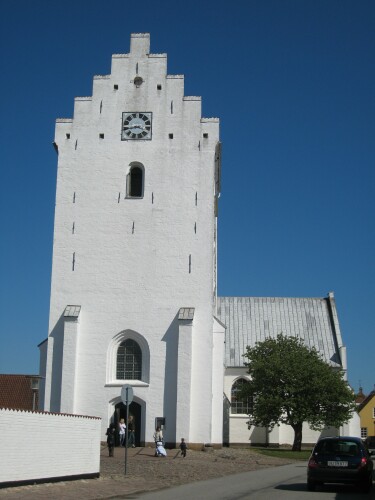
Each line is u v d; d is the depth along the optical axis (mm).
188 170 55031
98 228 54406
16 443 24750
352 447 26938
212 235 54062
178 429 50844
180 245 54000
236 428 73812
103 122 56062
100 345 52844
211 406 51531
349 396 63094
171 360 52375
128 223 54438
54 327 53281
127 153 55500
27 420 25547
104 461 40781
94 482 29094
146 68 56719
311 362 64062
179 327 52094
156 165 55219
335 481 26219
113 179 55156
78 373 52438
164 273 53625
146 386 52062
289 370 63062
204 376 51875
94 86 56594
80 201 54875
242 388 66125
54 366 52750
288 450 64625
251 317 83000
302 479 32500
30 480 25625
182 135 55531
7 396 74625
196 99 56000
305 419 61875
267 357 65125
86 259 54031
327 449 26969
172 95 56188
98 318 53219
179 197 54688
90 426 30703
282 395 63281
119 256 53969
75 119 56156
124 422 52094
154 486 28250
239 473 36719
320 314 83438
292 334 81062
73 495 23562
